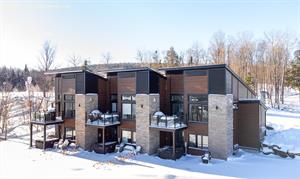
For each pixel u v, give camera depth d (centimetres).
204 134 1919
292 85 4444
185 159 1862
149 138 2005
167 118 1934
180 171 1555
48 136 2598
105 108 2439
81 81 2281
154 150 2042
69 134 2448
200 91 1936
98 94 2375
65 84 2459
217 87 1845
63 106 2480
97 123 2167
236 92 2092
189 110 2005
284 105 4025
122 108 2242
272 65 4709
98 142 2330
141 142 2055
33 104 4038
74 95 2386
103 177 1452
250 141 2055
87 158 1942
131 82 2172
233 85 2014
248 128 2067
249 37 7800
